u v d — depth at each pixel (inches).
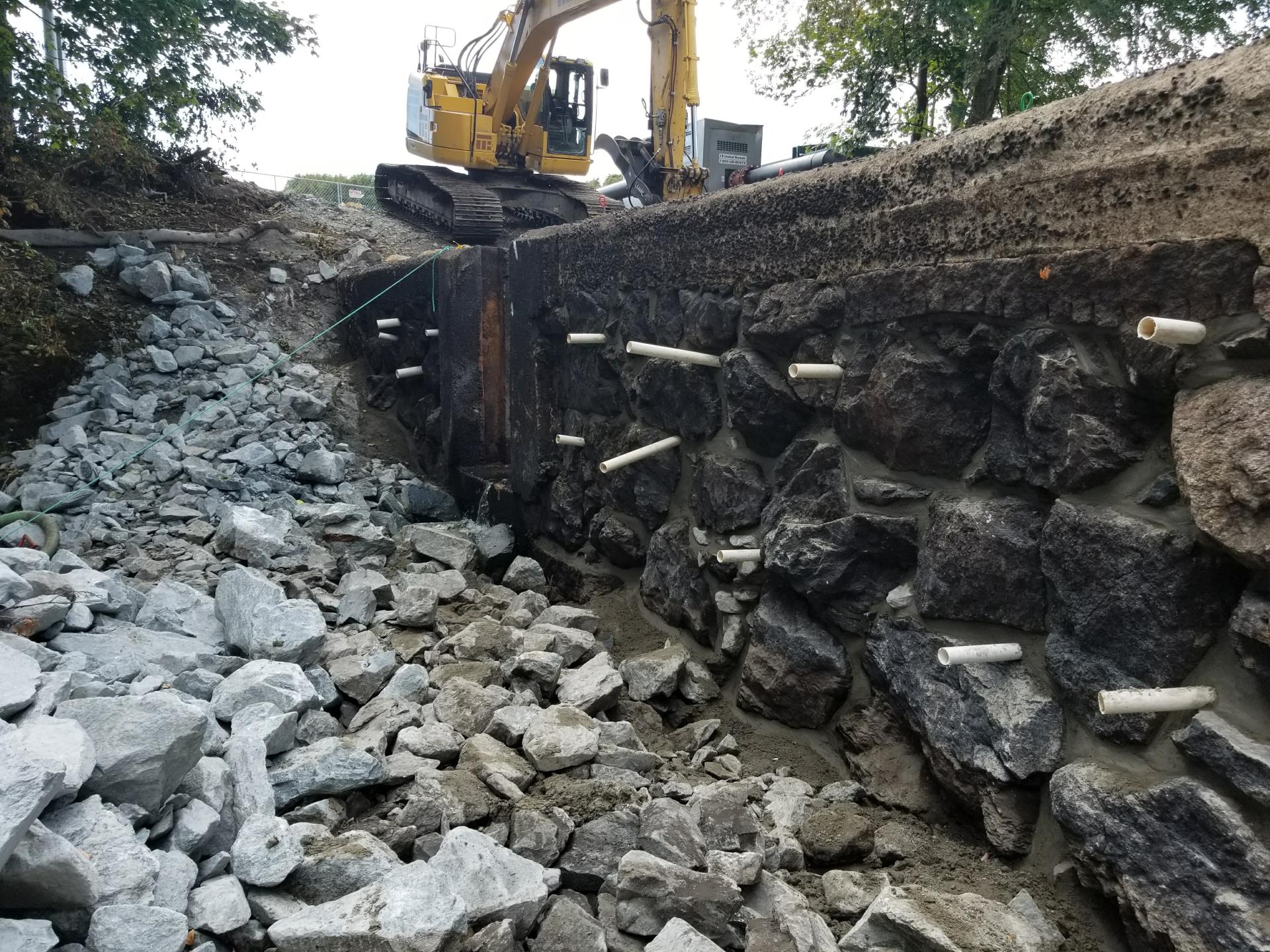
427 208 430.3
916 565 115.3
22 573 142.9
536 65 405.7
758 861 94.2
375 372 292.8
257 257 334.0
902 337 115.2
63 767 75.6
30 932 69.9
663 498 165.9
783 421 136.4
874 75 343.0
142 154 343.0
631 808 104.1
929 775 111.7
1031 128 96.4
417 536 206.8
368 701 135.0
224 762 103.7
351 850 89.7
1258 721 76.2
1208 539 80.0
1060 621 94.7
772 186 135.9
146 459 230.7
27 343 251.8
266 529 194.1
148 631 137.3
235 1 372.5
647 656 149.5
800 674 128.8
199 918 81.0
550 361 204.7
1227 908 73.2
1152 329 77.4
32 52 298.8
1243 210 76.4
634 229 168.2
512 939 82.0
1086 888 89.1
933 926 81.6
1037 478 98.0
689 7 295.7
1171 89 82.7
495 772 110.0
